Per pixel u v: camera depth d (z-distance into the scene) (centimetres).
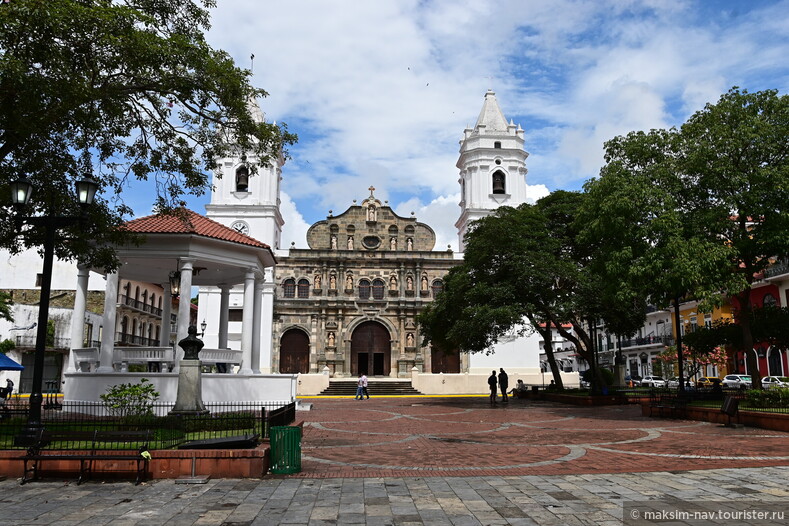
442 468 1149
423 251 5819
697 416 2062
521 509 818
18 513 812
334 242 5875
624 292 2053
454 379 4803
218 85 1642
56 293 5003
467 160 5875
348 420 2241
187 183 1853
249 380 2391
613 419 2208
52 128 1530
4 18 1175
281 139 1864
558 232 3475
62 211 1684
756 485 961
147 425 1256
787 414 1695
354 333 5700
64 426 1241
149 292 5853
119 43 1355
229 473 1048
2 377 4375
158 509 830
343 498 889
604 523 747
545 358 10250
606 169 2283
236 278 2847
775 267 4316
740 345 2384
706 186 2069
